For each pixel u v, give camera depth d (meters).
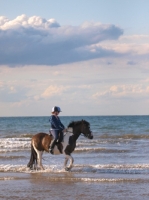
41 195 10.96
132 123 65.19
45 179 13.44
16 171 15.44
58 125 15.29
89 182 12.83
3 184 12.59
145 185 12.26
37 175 14.34
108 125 57.72
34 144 15.80
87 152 21.95
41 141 15.67
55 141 15.12
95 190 11.57
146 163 17.56
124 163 17.62
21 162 18.28
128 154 21.02
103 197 10.69
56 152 15.40
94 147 24.81
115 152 21.98
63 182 12.87
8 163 17.97
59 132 15.28
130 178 13.41
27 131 46.00
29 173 14.89
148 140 30.86
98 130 45.31
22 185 12.41
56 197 10.72
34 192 11.35
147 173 14.69
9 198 10.60
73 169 15.62
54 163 18.06
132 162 17.98
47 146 15.41
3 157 19.64
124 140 30.75
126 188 11.82
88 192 11.30
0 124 68.25
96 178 13.45
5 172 15.20
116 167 16.14
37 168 16.02
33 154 15.84
